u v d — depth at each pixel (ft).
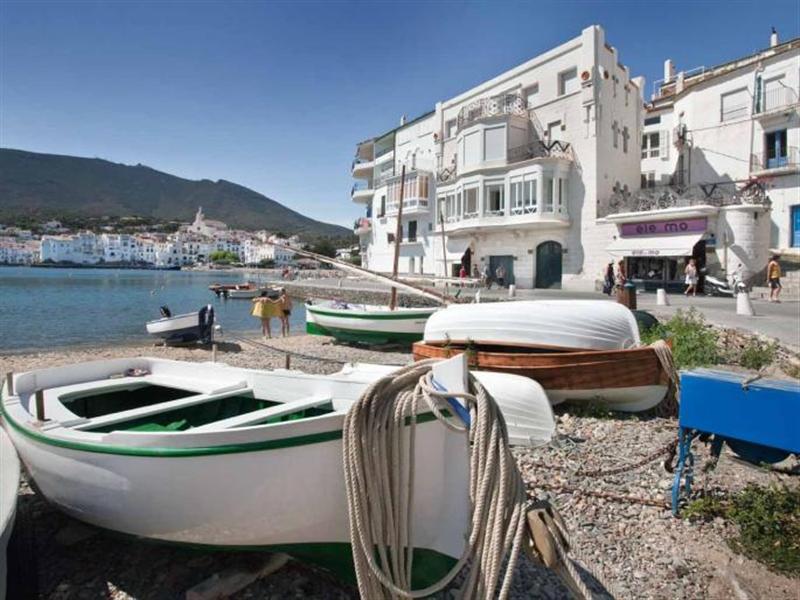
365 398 10.19
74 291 146.92
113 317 84.48
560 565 9.28
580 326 25.07
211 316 56.13
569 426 23.11
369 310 50.83
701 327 38.29
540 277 104.32
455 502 11.67
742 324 45.42
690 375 14.11
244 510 10.36
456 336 27.66
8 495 9.64
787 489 14.82
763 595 11.23
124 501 11.01
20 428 12.91
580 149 97.19
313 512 10.65
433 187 131.75
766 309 58.18
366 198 175.83
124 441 10.71
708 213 81.30
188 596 10.81
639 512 15.07
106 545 13.44
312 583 11.78
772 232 89.04
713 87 99.14
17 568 10.69
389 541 10.22
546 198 97.81
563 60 100.01
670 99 116.88
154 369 18.89
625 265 91.76
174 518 10.73
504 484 9.61
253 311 60.90
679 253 82.69
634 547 13.35
